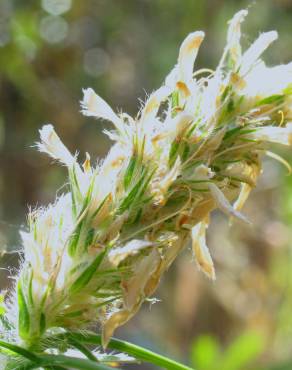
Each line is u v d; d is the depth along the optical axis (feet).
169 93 0.45
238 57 0.46
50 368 0.44
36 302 0.44
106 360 0.45
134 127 0.45
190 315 1.33
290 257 1.39
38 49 1.36
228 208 0.44
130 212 0.44
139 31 1.47
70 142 1.40
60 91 1.40
